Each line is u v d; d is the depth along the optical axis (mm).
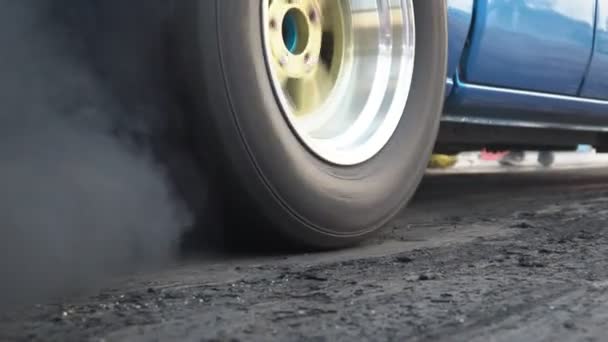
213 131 3059
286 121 3250
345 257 3420
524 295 2643
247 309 2424
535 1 4656
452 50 4258
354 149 3623
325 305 2482
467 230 4371
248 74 3094
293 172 3229
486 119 4836
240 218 3295
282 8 3479
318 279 2906
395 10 3873
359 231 3592
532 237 4039
